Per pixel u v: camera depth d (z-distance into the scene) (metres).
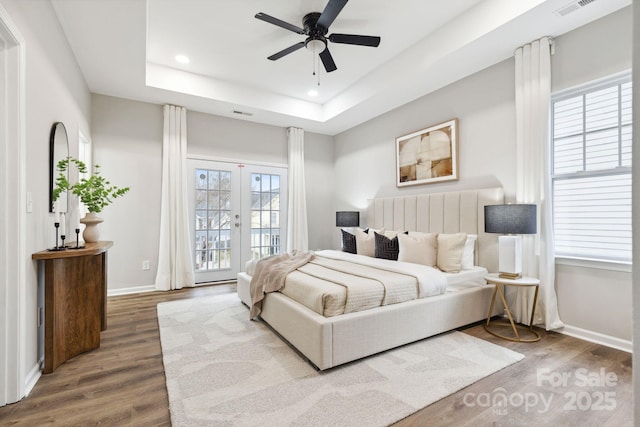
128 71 3.50
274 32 3.24
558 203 2.87
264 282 2.90
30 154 1.92
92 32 2.78
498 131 3.26
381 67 3.96
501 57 3.16
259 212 5.34
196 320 3.07
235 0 2.74
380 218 4.73
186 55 3.70
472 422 1.56
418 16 3.01
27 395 1.78
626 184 2.47
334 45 3.49
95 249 2.22
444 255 3.11
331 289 2.21
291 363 2.16
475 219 3.36
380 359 2.22
